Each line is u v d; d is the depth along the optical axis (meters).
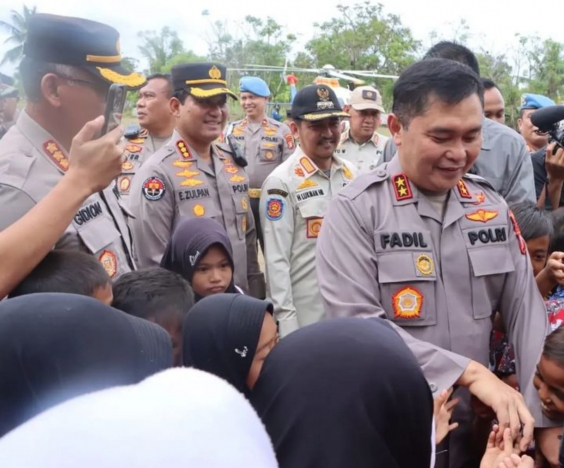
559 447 1.71
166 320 1.79
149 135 4.60
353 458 1.07
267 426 1.13
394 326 1.85
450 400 1.85
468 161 1.83
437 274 1.92
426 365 1.78
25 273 1.51
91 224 1.96
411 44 29.58
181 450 0.55
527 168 2.95
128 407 0.57
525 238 2.44
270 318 1.49
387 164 2.05
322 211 3.33
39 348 1.00
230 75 29.20
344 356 1.12
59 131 1.91
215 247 2.53
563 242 2.53
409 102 1.80
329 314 1.93
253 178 6.55
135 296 1.81
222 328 1.44
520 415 1.67
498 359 2.28
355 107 5.93
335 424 1.08
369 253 1.92
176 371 0.67
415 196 1.94
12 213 1.77
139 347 1.08
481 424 1.93
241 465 0.58
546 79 25.75
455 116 1.75
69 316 1.03
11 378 0.99
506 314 2.02
